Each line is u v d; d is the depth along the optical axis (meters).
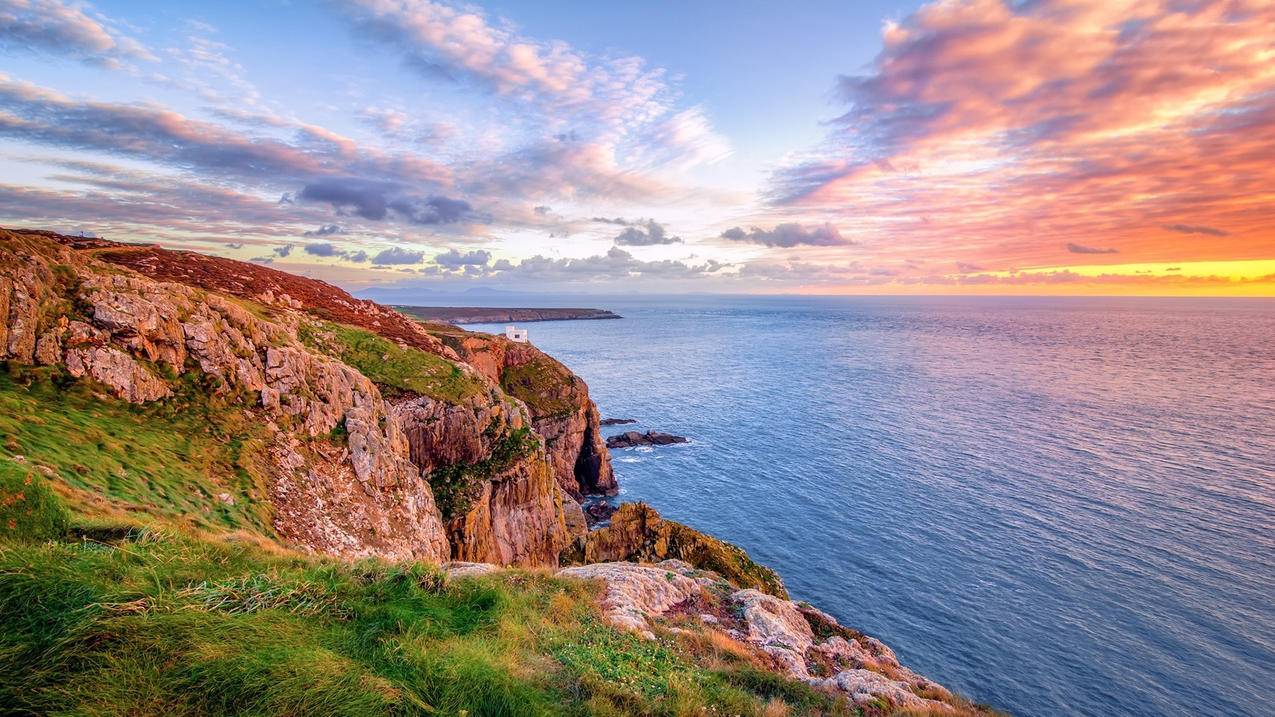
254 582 10.71
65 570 8.88
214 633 8.34
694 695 11.60
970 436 110.69
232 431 32.12
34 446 21.05
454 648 10.41
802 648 18.91
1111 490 80.81
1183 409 132.50
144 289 34.25
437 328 105.12
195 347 34.50
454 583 14.16
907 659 47.28
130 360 30.08
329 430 39.28
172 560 11.33
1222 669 45.91
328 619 10.28
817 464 94.94
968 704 18.20
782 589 37.31
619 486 88.31
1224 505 75.00
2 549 9.32
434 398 53.00
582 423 91.75
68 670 7.05
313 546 28.97
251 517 26.44
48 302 28.62
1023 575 59.38
